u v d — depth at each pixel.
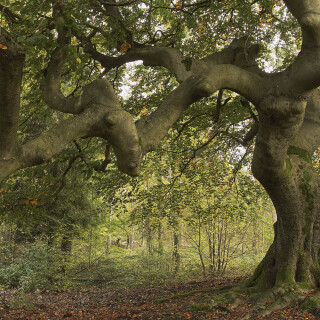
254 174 5.80
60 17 4.79
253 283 6.75
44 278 11.52
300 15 4.49
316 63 4.36
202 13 8.02
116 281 12.18
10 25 5.11
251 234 14.27
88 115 3.85
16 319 6.89
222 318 5.21
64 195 13.38
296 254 6.31
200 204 12.13
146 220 11.98
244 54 6.73
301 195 6.20
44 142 3.48
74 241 14.42
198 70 6.56
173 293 8.86
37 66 5.18
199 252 13.20
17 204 8.10
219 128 10.77
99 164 7.64
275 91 4.71
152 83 10.57
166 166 11.46
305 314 5.14
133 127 3.83
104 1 6.43
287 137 5.07
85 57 5.38
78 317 6.74
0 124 2.92
